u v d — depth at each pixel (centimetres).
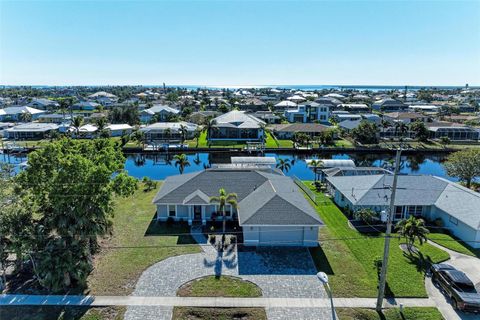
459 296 2281
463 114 14862
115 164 3144
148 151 8438
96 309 2270
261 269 2778
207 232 3441
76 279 2456
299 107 13625
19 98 19462
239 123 10075
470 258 2964
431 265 2764
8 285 2530
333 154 8506
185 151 8519
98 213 2603
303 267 2819
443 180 4178
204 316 2222
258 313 2253
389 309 2306
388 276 2673
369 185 4012
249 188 3925
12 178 2597
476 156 4753
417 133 9562
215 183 3956
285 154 8475
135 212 3972
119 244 3158
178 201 3644
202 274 2686
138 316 2205
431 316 2238
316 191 4909
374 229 3541
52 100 18375
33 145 8738
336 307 2325
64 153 2906
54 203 2466
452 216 3425
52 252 2342
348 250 3112
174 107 16425
